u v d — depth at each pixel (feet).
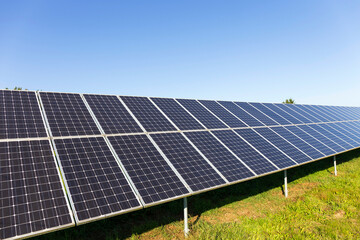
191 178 33.06
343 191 48.88
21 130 30.45
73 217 22.84
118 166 30.60
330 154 57.31
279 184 55.83
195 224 36.83
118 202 25.81
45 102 37.45
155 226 36.73
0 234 19.40
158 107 49.70
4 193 22.57
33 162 26.73
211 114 55.93
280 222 37.22
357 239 31.71
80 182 26.45
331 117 94.79
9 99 35.22
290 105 91.56
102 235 34.40
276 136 56.75
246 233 32.45
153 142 37.50
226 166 38.40
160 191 29.14
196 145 40.91
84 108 39.81
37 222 21.24
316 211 40.73
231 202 46.19
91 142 32.83
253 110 70.28
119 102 45.75
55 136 31.50
